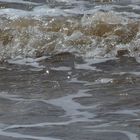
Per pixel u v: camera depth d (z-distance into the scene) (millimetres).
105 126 13023
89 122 13305
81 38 20156
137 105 14375
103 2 26000
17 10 24016
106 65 18078
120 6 25141
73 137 12383
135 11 23969
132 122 13227
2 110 14133
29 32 20500
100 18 21500
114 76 16812
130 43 19875
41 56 19141
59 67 17953
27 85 16125
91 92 15477
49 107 14344
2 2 25734
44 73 17281
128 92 15328
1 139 12312
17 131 12766
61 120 13438
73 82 16375
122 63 18250
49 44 19828
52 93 15430
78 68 17797
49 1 26016
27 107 14344
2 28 20734
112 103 14570
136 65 18000
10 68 17891
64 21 21578
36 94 15359
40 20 21750
